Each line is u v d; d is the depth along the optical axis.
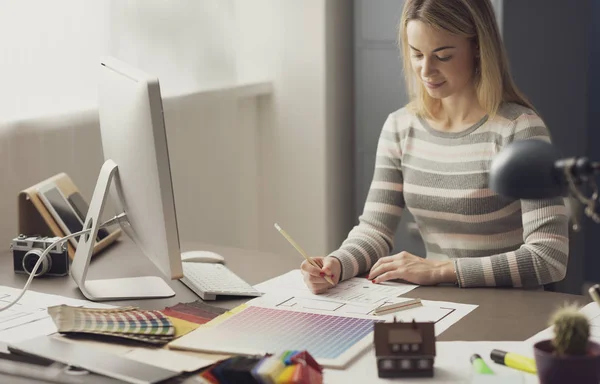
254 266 1.94
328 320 1.48
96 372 1.25
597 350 1.11
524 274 1.71
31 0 2.42
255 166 3.49
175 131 3.05
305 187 3.60
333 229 3.69
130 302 1.66
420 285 1.73
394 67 3.37
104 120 1.75
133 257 2.01
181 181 3.11
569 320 1.10
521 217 1.95
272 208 3.56
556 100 3.44
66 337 1.42
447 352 1.31
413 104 2.12
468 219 1.98
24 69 2.41
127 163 1.59
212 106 3.21
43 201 1.98
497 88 1.94
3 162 2.38
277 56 3.48
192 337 1.40
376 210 2.08
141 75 1.53
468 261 1.73
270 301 1.61
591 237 3.99
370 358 1.30
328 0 3.51
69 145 2.57
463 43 1.90
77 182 2.61
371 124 3.46
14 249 1.88
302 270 1.71
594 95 3.94
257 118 3.48
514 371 1.21
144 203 1.55
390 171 2.12
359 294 1.67
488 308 1.55
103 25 2.66
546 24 3.32
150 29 2.85
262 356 1.23
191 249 2.13
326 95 3.56
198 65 3.09
